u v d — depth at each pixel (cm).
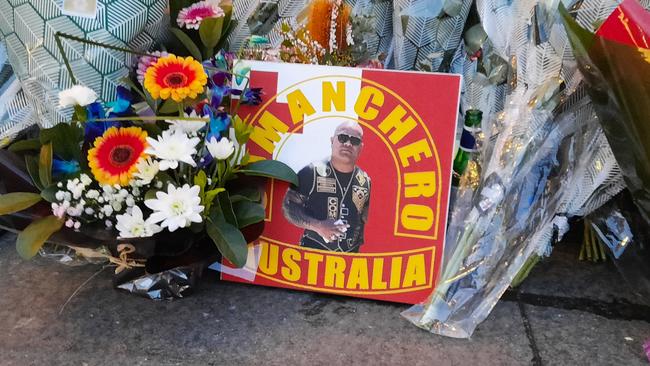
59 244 134
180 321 140
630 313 145
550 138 137
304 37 158
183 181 132
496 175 138
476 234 139
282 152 142
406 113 137
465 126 149
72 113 147
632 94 112
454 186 149
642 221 140
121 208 127
